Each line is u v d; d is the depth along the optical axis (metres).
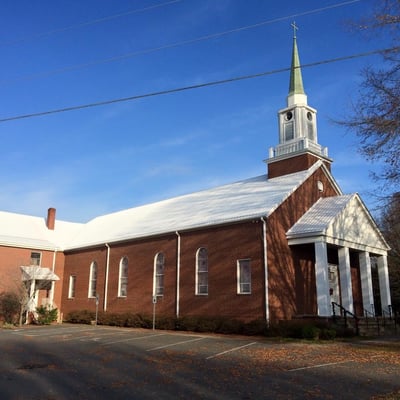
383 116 15.29
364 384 10.11
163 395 9.20
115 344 18.12
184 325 24.14
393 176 16.06
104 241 33.53
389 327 24.91
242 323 21.77
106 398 8.99
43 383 10.48
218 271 24.27
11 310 33.50
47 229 41.38
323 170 28.84
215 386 9.99
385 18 14.55
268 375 11.20
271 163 30.06
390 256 36.69
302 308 23.75
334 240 23.56
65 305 36.78
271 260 22.36
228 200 28.70
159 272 28.66
